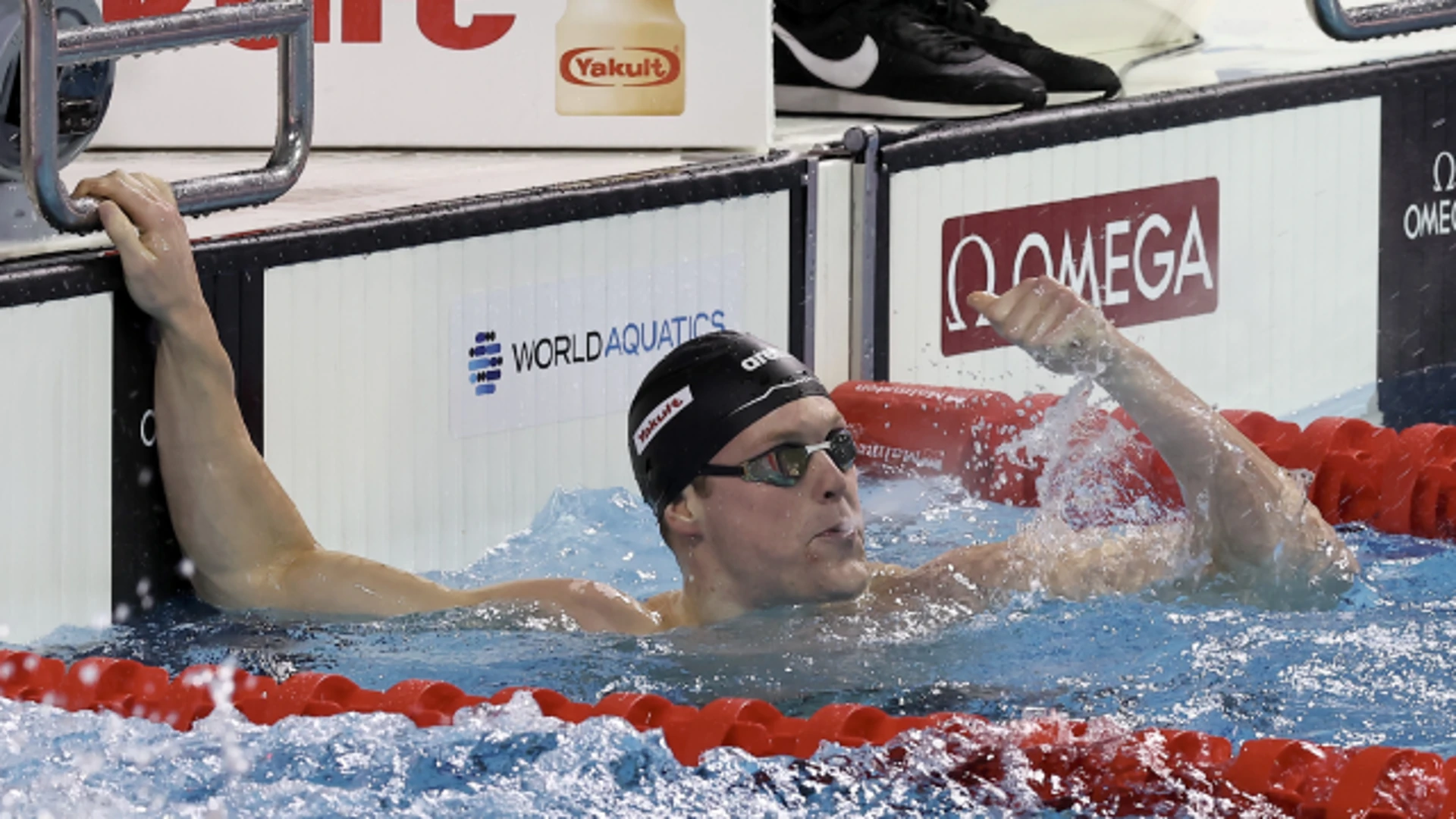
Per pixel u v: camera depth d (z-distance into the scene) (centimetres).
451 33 1445
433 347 1230
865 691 882
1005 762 727
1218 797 689
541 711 792
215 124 1446
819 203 1462
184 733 786
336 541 1187
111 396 1048
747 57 1455
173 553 1085
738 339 1009
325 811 713
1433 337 1812
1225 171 1641
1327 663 892
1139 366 985
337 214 1196
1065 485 1302
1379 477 1237
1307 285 1711
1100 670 897
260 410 1130
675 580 1172
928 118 1658
